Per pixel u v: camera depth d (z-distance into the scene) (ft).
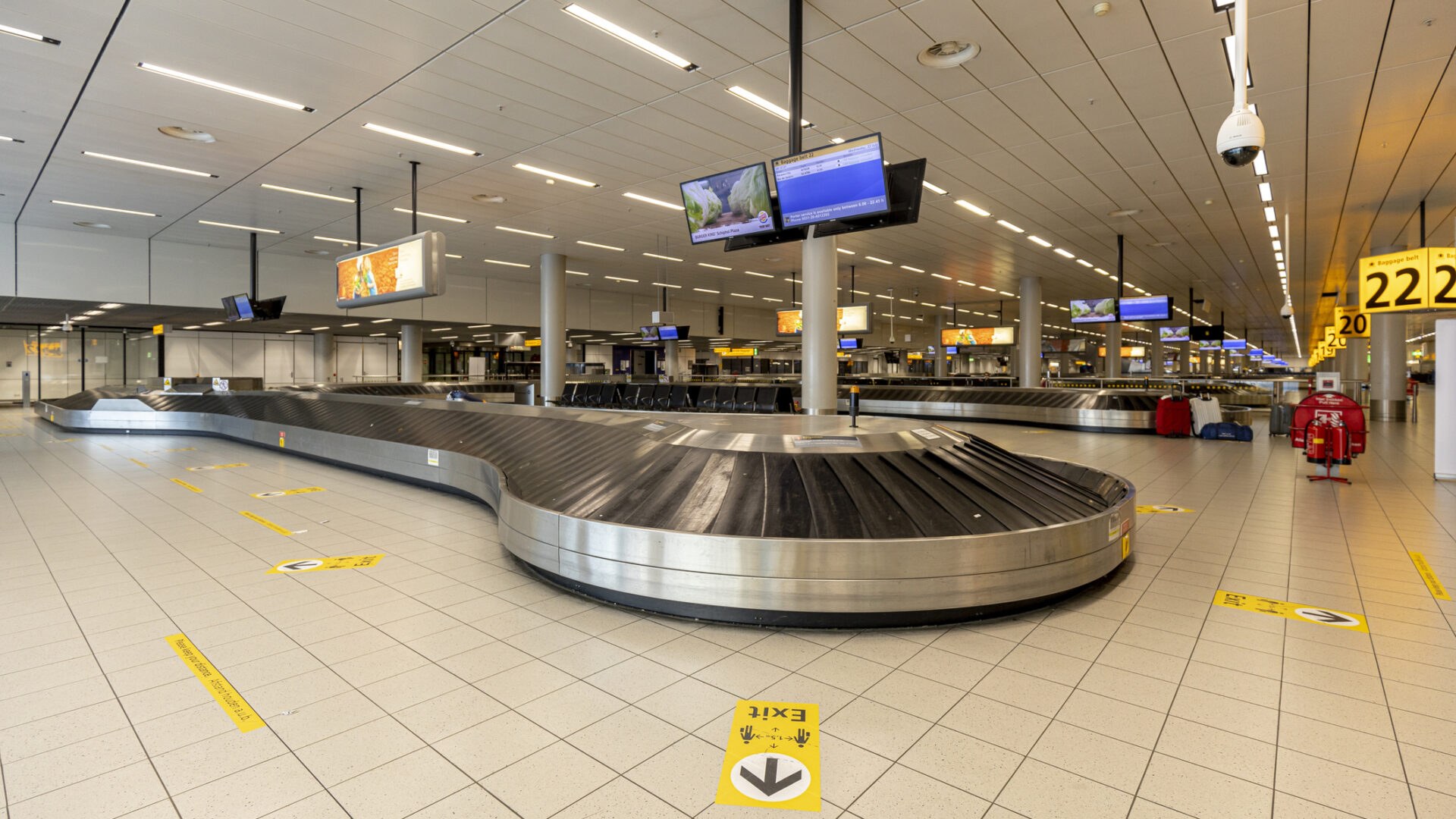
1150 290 78.89
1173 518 20.68
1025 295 68.44
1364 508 22.04
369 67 21.27
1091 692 9.71
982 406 58.23
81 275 45.44
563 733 8.70
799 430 16.76
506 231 46.09
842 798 7.32
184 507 23.52
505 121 25.95
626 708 9.36
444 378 103.86
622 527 13.34
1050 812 7.04
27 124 25.62
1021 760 8.01
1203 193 35.22
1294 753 8.10
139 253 47.83
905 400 63.36
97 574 15.67
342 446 32.71
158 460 35.58
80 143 27.73
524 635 11.97
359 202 36.94
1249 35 18.97
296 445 37.32
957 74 21.54
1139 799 7.25
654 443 17.44
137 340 83.66
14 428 53.88
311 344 91.30
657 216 41.52
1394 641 11.41
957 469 15.52
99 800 7.31
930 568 12.14
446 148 28.86
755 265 61.98
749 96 23.47
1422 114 24.31
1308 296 83.30
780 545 12.21
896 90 22.89
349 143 28.07
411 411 33.01
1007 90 22.80
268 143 28.07
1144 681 10.02
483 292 68.33
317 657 11.05
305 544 18.43
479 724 8.92
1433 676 10.07
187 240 48.34
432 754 8.22
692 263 60.49
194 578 15.37
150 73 21.47
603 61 20.90
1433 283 32.96
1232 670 10.37
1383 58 20.12
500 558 16.99
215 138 27.37
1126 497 16.38
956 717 9.04
